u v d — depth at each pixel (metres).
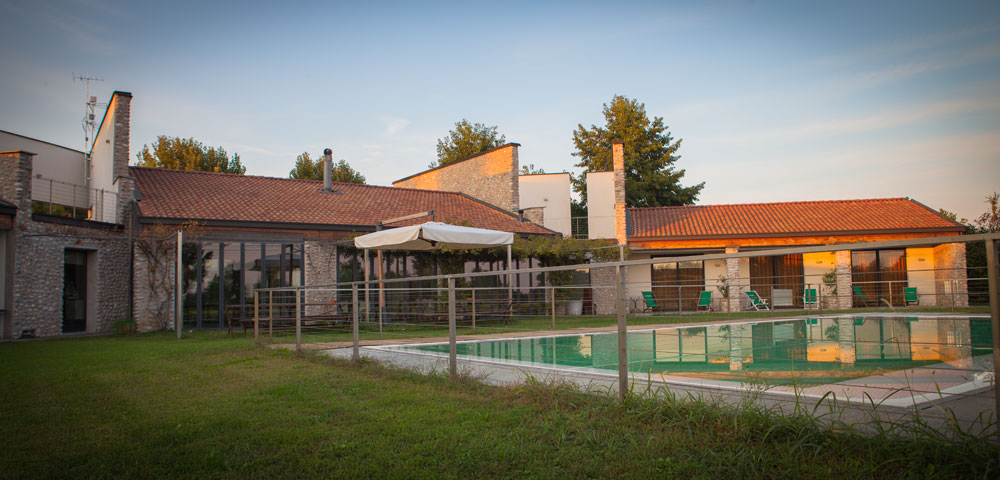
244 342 12.40
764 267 24.55
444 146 50.31
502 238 16.45
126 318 17.55
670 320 17.27
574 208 42.75
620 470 3.76
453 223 23.20
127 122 19.33
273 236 19.56
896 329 13.52
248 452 4.42
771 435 4.06
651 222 25.98
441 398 6.04
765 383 5.56
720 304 24.16
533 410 5.38
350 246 20.05
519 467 3.92
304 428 5.02
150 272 17.45
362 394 6.41
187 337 14.52
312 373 7.93
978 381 5.81
